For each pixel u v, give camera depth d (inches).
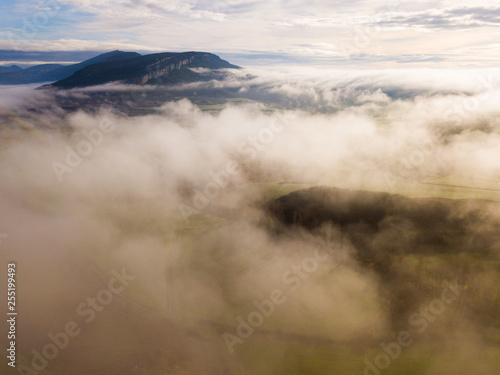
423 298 2504.9
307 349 2062.0
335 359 1969.7
